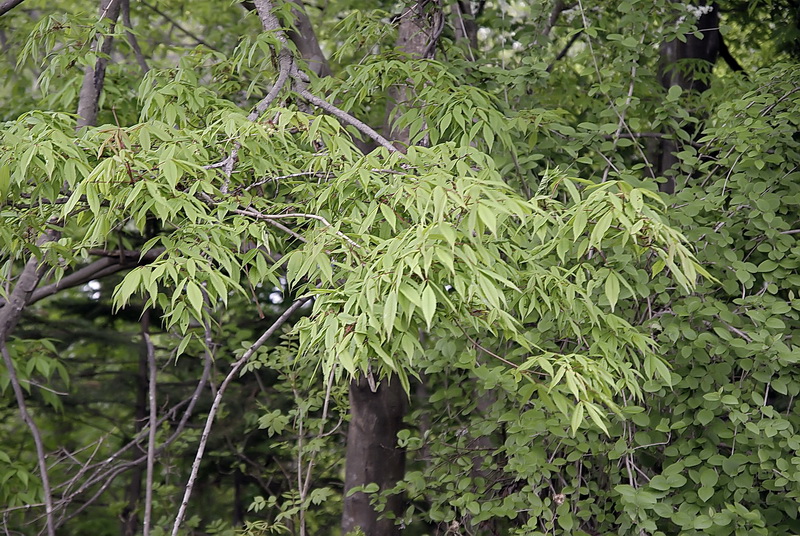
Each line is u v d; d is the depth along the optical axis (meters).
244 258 2.63
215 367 6.62
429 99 3.58
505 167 3.97
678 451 3.64
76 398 7.07
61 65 4.17
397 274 1.96
